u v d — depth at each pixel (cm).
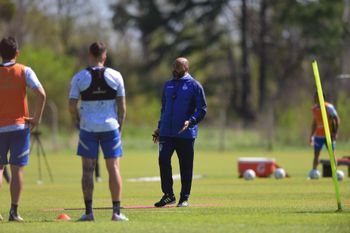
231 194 5319
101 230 3244
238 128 17300
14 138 3622
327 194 5181
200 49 19925
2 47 3622
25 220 3703
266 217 3591
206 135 15812
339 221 3444
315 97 6638
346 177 7175
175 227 3291
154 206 4381
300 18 19212
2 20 19388
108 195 5453
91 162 3506
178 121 4331
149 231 3198
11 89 3606
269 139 14288
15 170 3638
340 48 19638
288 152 13188
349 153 12200
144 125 18362
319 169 8838
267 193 5359
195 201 4731
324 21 19412
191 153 4369
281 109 19700
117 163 3509
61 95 16488
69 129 15725
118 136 3503
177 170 8700
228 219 3525
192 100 4347
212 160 11131
